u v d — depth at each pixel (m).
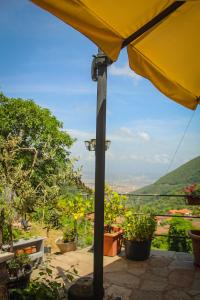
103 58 2.70
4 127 14.02
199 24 2.12
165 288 3.69
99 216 2.77
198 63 2.57
